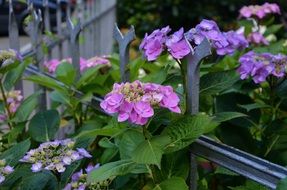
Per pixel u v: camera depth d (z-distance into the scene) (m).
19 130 1.12
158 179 0.84
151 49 0.83
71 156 0.84
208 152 0.80
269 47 1.47
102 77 1.25
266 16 1.82
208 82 0.94
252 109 1.08
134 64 1.16
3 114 1.21
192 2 4.67
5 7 5.87
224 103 1.10
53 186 0.90
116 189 0.93
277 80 1.06
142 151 0.75
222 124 1.05
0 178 0.85
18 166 0.94
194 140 0.79
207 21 0.87
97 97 1.16
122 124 0.90
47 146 0.86
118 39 1.01
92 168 0.89
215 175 1.09
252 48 1.54
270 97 1.08
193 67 0.81
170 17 4.66
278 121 1.04
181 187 0.78
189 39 0.85
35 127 1.10
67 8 1.93
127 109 0.75
